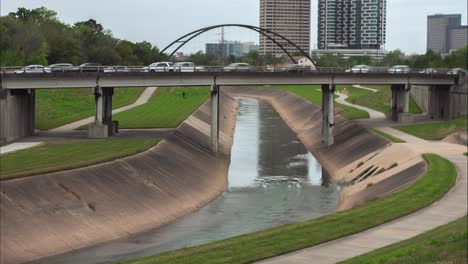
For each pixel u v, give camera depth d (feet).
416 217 211.61
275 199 301.22
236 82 406.82
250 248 177.17
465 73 554.87
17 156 294.46
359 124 483.51
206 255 171.83
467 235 171.42
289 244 180.45
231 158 416.46
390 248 169.48
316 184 337.72
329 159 412.77
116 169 278.67
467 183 263.90
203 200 294.87
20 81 353.51
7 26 615.57
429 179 265.75
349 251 173.47
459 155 335.06
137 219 247.50
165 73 382.83
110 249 215.31
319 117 568.82
